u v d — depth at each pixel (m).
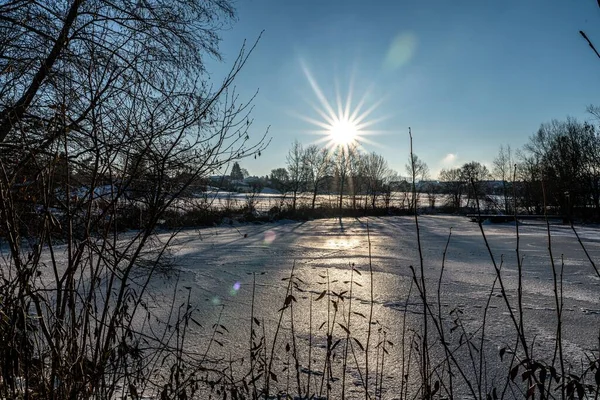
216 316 6.00
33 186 2.32
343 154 43.09
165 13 6.63
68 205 2.20
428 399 2.48
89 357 2.65
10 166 2.65
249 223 25.78
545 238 18.88
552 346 5.11
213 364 4.19
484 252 13.79
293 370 4.19
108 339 2.25
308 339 5.10
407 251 14.04
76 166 2.56
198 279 8.75
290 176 34.94
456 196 46.31
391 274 9.60
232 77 2.53
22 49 4.19
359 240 17.91
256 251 13.70
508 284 8.61
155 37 6.03
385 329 5.55
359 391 3.79
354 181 47.62
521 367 4.43
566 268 10.61
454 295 7.60
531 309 6.73
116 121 2.60
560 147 34.22
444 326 5.75
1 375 2.01
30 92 2.84
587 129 34.41
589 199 33.22
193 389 2.68
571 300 7.33
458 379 4.12
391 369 4.30
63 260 7.49
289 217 29.86
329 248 14.79
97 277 2.29
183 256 12.18
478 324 5.89
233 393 2.64
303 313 6.21
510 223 28.92
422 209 46.62
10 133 2.79
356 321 5.88
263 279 8.88
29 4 5.49
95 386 2.21
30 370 2.17
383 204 46.78
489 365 4.47
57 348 2.12
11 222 2.04
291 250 14.12
